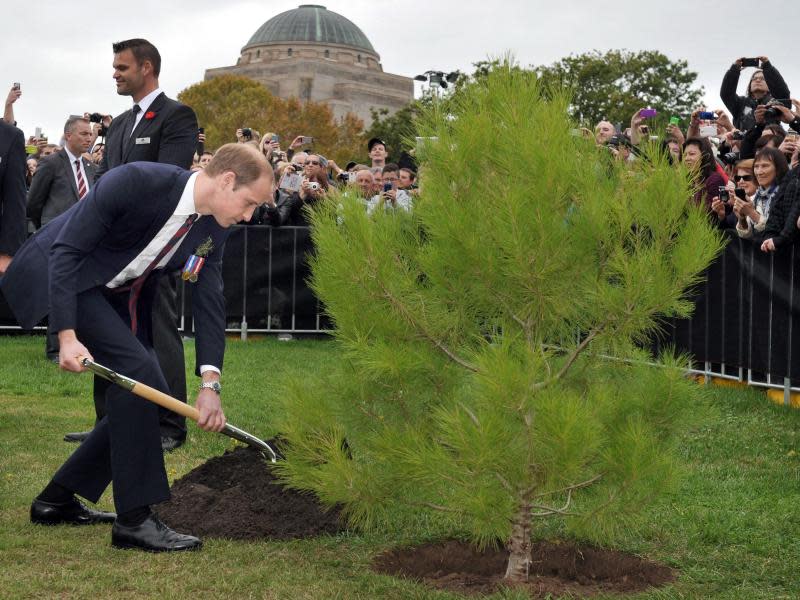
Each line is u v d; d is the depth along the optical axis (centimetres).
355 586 367
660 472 358
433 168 385
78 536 423
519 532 380
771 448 622
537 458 352
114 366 403
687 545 424
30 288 408
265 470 473
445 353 386
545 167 359
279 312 1212
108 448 433
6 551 397
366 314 381
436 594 358
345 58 12188
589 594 371
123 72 620
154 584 361
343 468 376
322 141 8231
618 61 4588
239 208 394
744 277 817
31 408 741
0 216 632
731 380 852
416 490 383
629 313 370
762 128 915
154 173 396
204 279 421
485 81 389
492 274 367
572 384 384
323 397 392
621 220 366
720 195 832
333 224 390
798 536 437
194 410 399
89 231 392
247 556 399
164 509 450
